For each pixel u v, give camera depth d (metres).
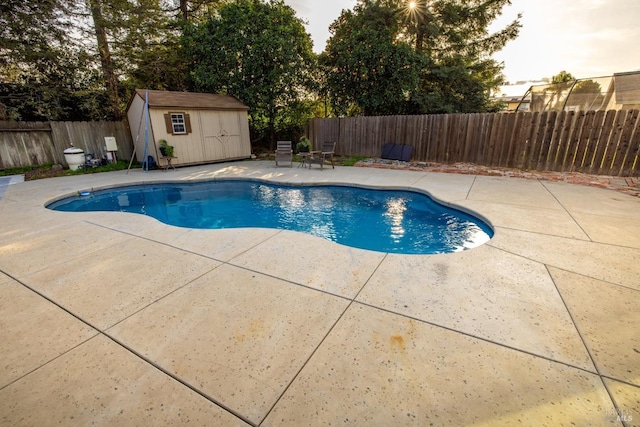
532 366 1.63
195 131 9.76
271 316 2.10
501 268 2.76
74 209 5.89
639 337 1.85
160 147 8.92
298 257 3.04
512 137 8.17
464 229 4.65
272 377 1.59
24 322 2.07
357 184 6.91
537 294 2.33
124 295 2.39
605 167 6.99
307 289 2.44
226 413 1.39
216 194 6.90
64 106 10.84
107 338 1.90
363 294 2.36
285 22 11.82
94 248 3.34
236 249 3.25
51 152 9.44
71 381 1.57
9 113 9.36
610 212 4.39
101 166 9.59
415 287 2.45
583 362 1.66
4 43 8.98
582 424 1.31
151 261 3.00
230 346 1.82
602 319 2.03
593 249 3.14
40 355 1.76
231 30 11.46
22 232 3.88
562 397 1.45
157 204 6.23
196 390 1.51
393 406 1.41
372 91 11.77
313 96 13.59
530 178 7.04
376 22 11.30
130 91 13.02
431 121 9.51
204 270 2.79
